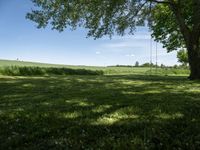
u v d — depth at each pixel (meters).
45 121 7.58
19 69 41.06
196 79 25.84
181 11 26.67
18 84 20.17
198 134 6.29
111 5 24.86
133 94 13.38
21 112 8.75
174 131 6.55
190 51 26.38
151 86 18.17
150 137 6.02
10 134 6.44
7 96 13.04
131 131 6.54
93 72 52.19
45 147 5.59
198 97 11.99
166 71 62.59
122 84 20.42
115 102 10.68
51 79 27.75
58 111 8.88
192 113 8.38
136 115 8.14
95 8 25.48
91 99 11.64
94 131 6.54
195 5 25.20
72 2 24.73
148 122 7.25
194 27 25.80
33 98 12.26
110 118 7.76
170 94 13.20
